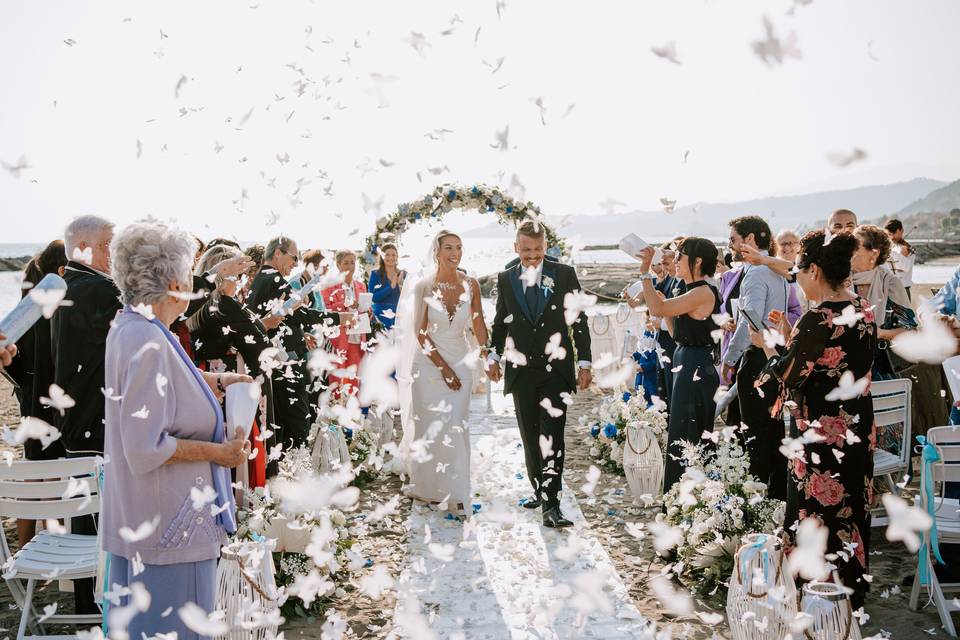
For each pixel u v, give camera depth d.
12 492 3.38
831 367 3.35
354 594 3.99
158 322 2.31
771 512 3.91
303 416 5.71
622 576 4.13
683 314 4.68
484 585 4.05
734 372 4.84
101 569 2.67
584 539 4.68
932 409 5.57
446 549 3.27
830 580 3.29
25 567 3.24
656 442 5.25
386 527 5.00
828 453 3.38
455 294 5.26
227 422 2.44
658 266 6.88
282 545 3.83
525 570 4.22
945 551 3.62
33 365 4.29
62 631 3.66
